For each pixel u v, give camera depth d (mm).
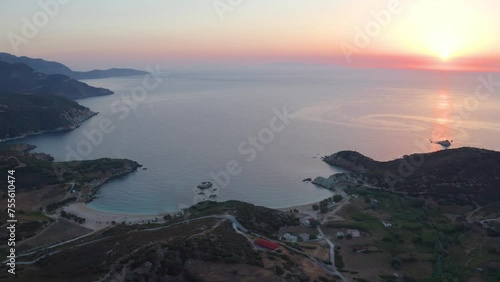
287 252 110312
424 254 121000
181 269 88188
